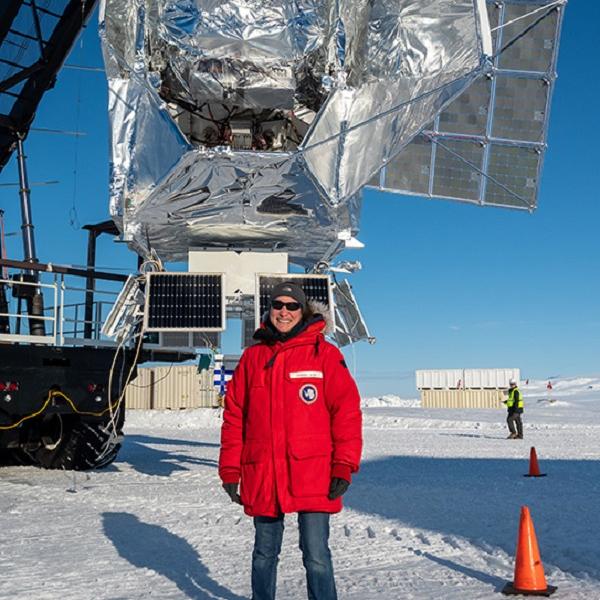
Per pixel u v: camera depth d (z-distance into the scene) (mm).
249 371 3949
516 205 9898
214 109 9703
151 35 9023
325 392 3814
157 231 9523
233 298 9922
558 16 9547
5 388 10242
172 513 7988
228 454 3959
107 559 5773
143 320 9383
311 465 3711
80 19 10656
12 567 5500
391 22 8578
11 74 11727
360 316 10102
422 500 8977
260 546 3850
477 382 45094
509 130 9797
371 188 9984
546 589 4707
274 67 9375
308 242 10102
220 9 9016
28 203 12188
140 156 8398
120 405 11352
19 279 10953
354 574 5324
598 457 14961
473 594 4703
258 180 8508
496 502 8797
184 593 4777
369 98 8742
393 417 31000
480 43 8039
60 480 10906
